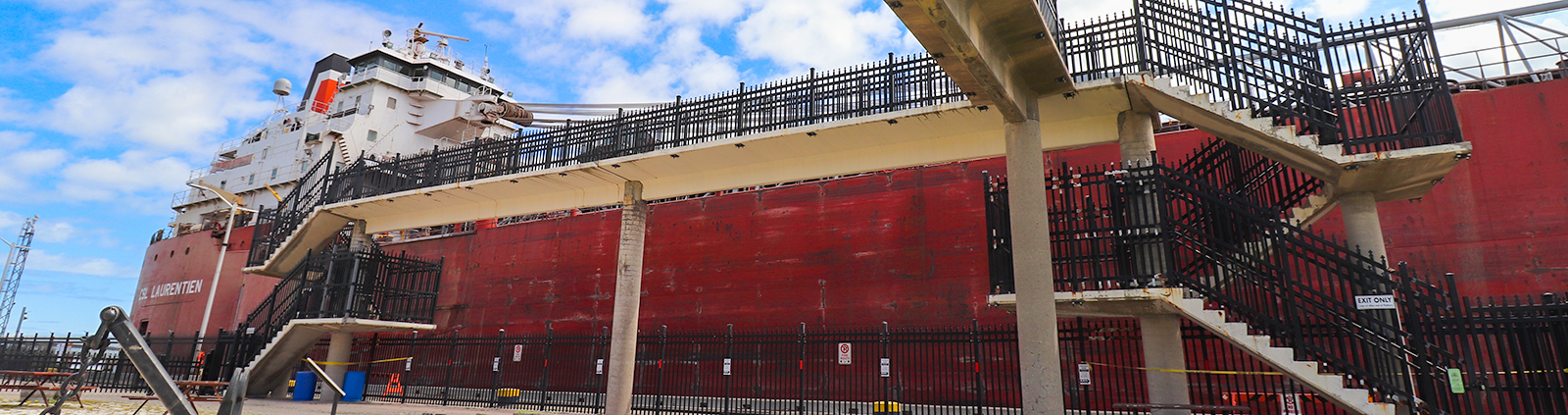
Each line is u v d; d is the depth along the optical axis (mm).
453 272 31312
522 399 20250
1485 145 17594
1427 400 8617
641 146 16844
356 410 17203
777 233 24672
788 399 17703
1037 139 11344
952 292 21156
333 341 20828
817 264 23516
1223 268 10508
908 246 22359
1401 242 17719
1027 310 10469
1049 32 10047
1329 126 9953
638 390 24125
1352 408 8922
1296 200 12398
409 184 20500
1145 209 11039
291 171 42094
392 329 19703
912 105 13711
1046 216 10875
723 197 26234
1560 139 16719
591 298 26938
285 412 15938
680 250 26172
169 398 7289
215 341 21484
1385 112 9922
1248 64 10836
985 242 21266
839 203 24062
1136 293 10398
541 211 19844
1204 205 11023
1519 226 16531
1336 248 9711
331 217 21797
